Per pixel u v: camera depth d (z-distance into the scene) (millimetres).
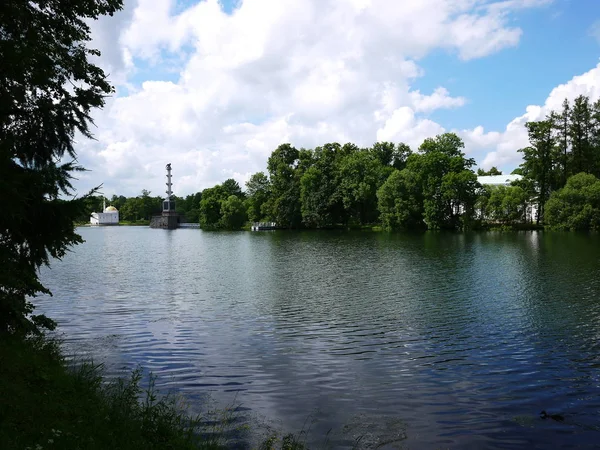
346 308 22391
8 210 7992
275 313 21453
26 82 9977
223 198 152000
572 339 16891
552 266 35625
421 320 19891
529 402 11430
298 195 116250
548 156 93938
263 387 12297
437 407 11102
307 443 9180
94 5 11992
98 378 10773
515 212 91000
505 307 22094
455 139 102125
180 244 73875
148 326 19031
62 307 22781
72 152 11414
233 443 8953
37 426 6637
